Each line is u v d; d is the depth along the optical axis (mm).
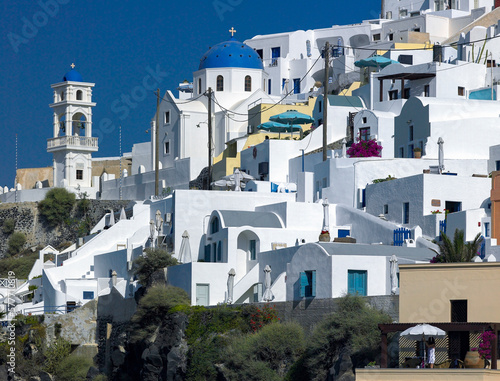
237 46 139875
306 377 67688
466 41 129500
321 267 74438
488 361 55406
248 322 74750
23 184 158000
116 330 92125
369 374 56375
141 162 148625
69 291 101562
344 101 119062
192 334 77812
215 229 92875
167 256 89562
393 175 97562
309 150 114625
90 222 135875
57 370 92812
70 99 151375
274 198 100375
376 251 76250
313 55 153500
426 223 86562
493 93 113875
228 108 135875
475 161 96000
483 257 77562
